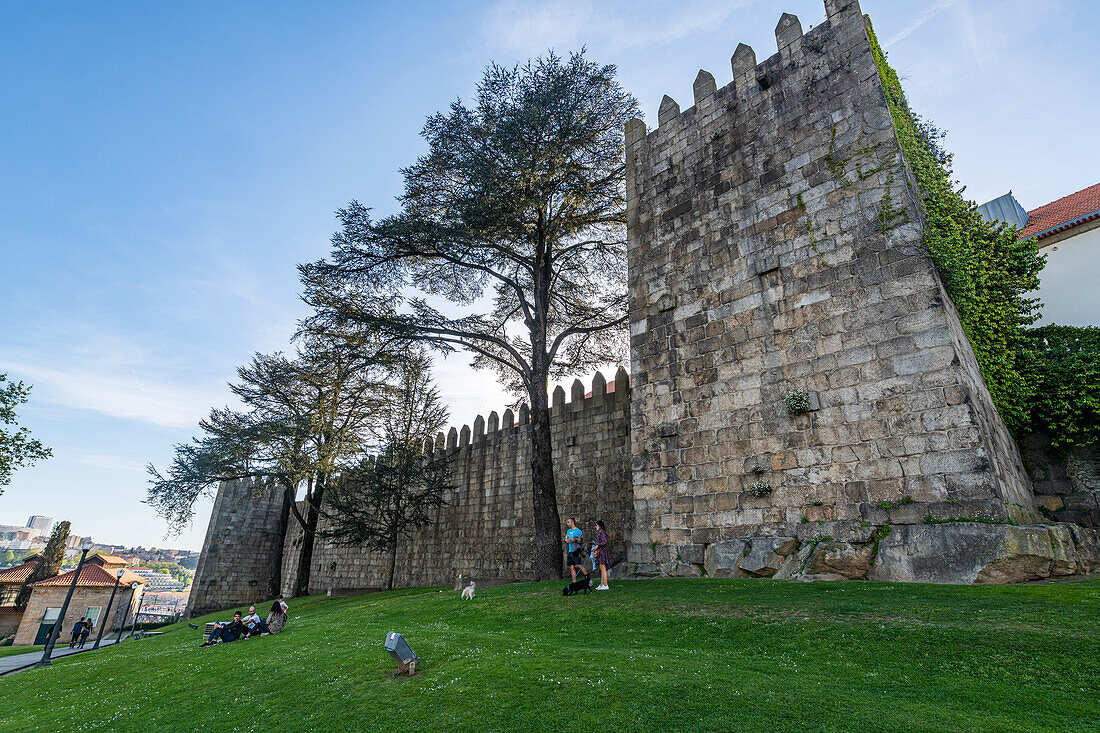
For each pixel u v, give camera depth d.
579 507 24.56
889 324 12.98
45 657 17.30
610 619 10.50
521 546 26.91
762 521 13.80
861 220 14.05
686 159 18.42
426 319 22.50
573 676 6.75
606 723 5.40
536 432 21.94
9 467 22.00
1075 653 6.22
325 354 23.94
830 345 13.77
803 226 15.02
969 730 4.77
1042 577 9.85
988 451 11.36
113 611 49.16
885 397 12.62
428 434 33.66
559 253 24.89
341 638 11.52
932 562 10.91
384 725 5.96
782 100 16.42
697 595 11.36
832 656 7.18
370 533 31.48
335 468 31.17
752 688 6.02
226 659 11.02
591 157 22.11
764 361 14.84
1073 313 19.66
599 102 21.91
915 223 13.27
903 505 11.81
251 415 32.16
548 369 24.81
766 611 9.40
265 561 46.97
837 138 15.02
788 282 14.93
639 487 16.52
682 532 15.22
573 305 26.05
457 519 30.83
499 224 21.64
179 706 7.90
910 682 6.12
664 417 16.53
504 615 12.28
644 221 19.02
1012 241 18.23
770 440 14.20
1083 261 19.97
